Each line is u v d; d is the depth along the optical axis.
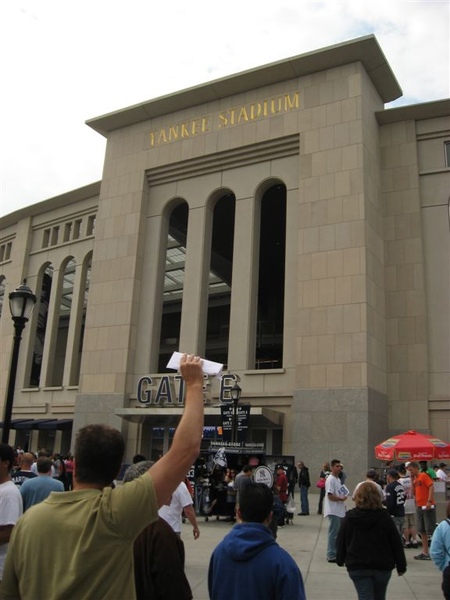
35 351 41.31
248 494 3.64
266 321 46.25
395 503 12.18
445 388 26.12
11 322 41.50
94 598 2.23
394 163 29.39
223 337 45.53
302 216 27.94
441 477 16.08
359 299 25.66
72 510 2.39
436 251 27.83
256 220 30.39
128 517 2.30
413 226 28.23
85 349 32.41
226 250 43.50
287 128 29.66
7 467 4.91
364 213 26.58
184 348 30.14
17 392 39.06
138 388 29.86
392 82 30.05
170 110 33.72
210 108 32.56
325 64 29.33
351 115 28.14
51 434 36.66
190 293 30.86
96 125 35.62
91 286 33.44
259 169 30.61
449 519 5.55
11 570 2.44
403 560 5.89
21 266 41.78
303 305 26.75
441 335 26.78
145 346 31.30
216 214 39.31
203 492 17.17
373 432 24.62
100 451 2.58
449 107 28.84
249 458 17.97
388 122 29.92
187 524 16.05
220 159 31.62
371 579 5.84
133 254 32.56
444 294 27.19
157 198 33.62
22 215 43.12
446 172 28.53
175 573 3.22
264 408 25.34
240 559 3.41
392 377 26.89
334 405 24.92
